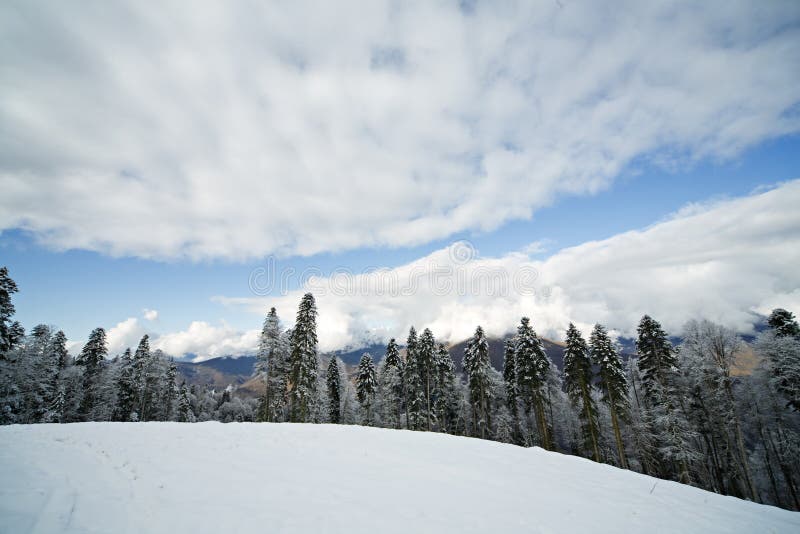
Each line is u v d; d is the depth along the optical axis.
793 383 24.92
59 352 44.50
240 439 13.72
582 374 31.59
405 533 7.10
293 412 36.59
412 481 10.27
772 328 27.61
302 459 11.58
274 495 8.41
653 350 29.97
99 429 14.06
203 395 93.38
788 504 28.33
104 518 6.55
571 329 32.81
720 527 8.98
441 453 13.87
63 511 6.60
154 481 8.67
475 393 39.59
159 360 49.28
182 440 12.98
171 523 6.65
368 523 7.38
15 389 34.31
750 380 28.19
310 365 37.97
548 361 34.69
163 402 52.88
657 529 8.54
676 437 28.22
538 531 7.77
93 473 8.78
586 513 9.03
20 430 13.09
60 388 42.06
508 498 9.55
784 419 27.22
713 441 31.75
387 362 48.12
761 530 8.98
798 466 26.92
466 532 7.40
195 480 8.99
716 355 26.03
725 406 28.50
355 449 13.42
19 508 6.45
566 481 11.53
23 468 8.55
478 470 11.92
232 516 7.15
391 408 47.66
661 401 29.55
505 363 40.12
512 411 41.09
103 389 46.88
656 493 11.09
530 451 15.39
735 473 29.72
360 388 46.00
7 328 29.84
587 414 31.56
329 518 7.45
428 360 41.97
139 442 12.27
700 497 11.09
